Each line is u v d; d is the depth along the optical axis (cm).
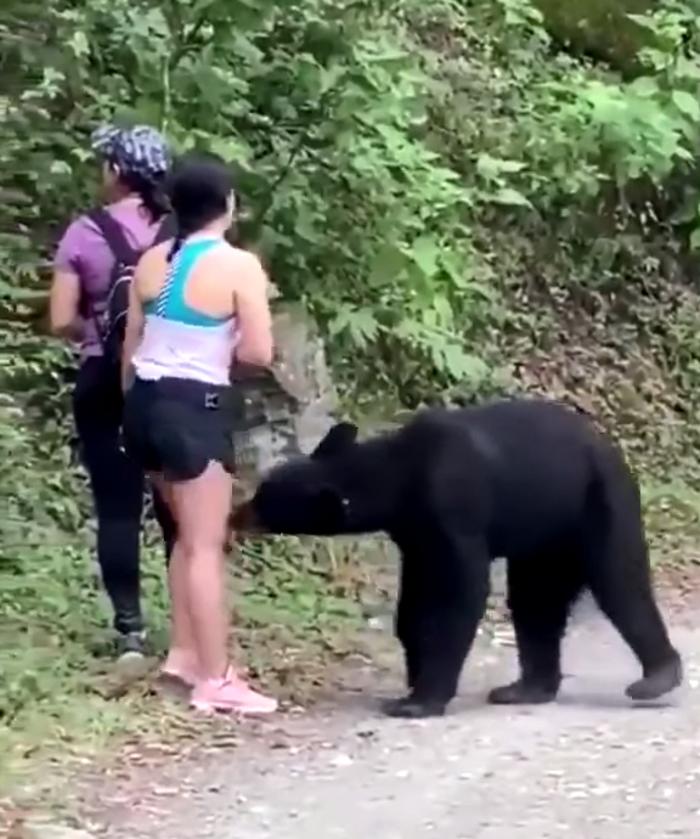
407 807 685
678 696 879
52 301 866
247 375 936
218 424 805
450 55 1762
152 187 859
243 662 916
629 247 1775
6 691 800
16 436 1100
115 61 1144
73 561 1030
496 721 821
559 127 1669
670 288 1795
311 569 1150
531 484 837
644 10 1858
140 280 809
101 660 877
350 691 886
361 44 1177
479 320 1584
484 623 1068
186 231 806
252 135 1180
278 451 1189
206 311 797
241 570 1115
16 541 1027
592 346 1689
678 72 1705
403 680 913
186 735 783
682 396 1702
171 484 807
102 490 884
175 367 798
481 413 852
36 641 889
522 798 695
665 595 1199
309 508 825
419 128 1634
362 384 1399
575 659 986
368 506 824
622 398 1647
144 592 995
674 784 711
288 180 1173
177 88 1136
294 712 831
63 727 775
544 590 871
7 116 1154
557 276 1720
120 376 859
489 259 1659
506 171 1563
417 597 838
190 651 850
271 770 738
